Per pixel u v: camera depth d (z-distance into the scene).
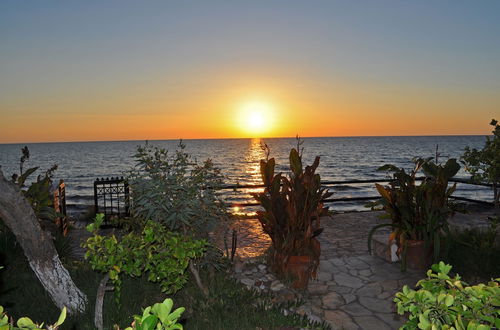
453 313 1.87
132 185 5.75
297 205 5.73
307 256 5.63
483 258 6.09
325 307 5.05
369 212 11.20
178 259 4.21
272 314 4.42
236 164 86.81
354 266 6.59
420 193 6.30
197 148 199.00
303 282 5.57
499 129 6.84
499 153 6.69
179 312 1.57
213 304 4.62
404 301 1.99
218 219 6.28
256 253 7.22
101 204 23.94
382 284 5.78
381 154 114.00
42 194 7.15
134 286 5.05
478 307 1.85
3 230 6.21
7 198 3.90
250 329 4.04
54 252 4.38
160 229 4.27
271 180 6.04
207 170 5.99
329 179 53.41
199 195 5.82
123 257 3.90
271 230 5.92
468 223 9.05
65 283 4.40
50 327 1.59
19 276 5.44
